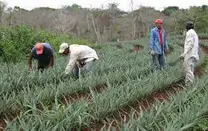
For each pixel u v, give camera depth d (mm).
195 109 5820
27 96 6602
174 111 5992
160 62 11398
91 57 8891
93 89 8500
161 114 5613
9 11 47125
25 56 16922
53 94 7234
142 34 60781
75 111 5449
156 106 5863
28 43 17844
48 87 7617
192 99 6891
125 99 6758
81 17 62094
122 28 61031
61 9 48094
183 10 58969
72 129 5422
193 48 9055
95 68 10586
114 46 28984
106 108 6027
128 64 12242
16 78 8195
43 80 8625
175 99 6426
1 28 17578
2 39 15977
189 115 5414
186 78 9156
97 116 5898
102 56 16094
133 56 15977
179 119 5230
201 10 51375
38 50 8812
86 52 8867
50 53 9172
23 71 9180
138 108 6973
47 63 9375
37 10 61625
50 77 8781
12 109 6316
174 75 9820
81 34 54688
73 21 53969
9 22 35406
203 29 49375
